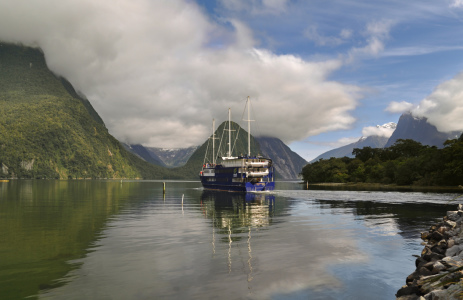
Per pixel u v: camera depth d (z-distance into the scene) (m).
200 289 12.19
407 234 23.75
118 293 11.77
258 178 84.94
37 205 48.47
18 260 16.28
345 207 45.50
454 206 46.81
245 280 13.22
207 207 45.88
